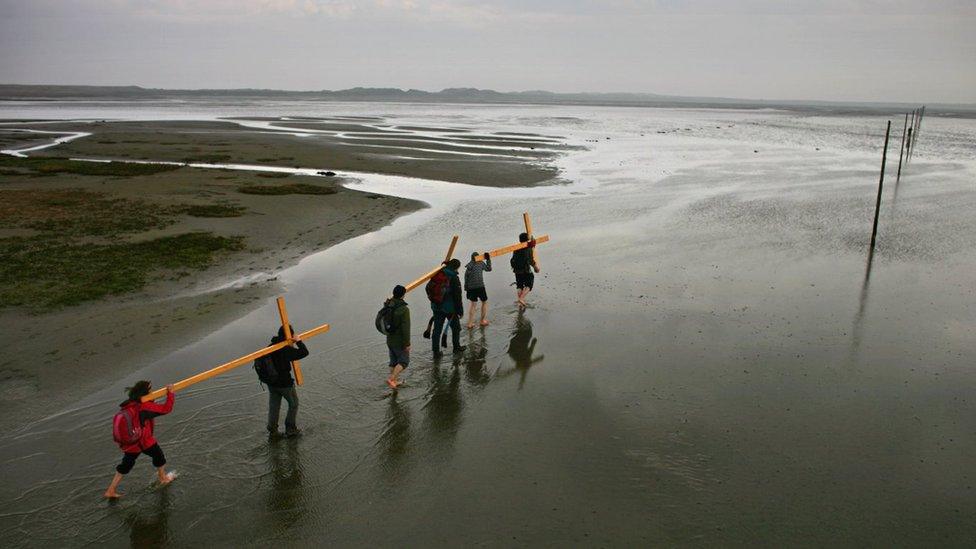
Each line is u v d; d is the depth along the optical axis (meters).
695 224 21.44
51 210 21.89
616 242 18.75
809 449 7.71
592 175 35.25
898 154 48.72
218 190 27.28
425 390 9.26
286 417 7.88
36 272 14.56
